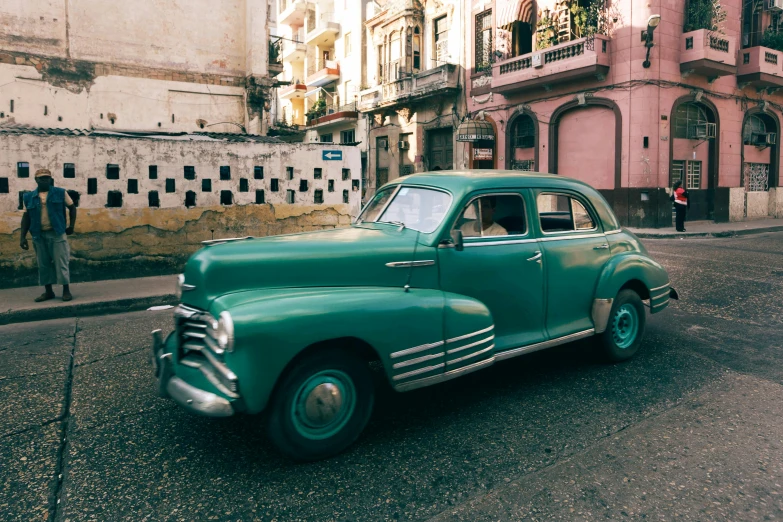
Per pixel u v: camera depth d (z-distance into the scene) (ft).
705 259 36.09
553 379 15.02
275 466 10.52
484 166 79.87
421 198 13.64
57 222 24.29
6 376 15.83
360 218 14.85
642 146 60.23
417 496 9.43
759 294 25.00
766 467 10.21
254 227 33.91
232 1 50.96
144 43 47.11
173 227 31.63
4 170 27.43
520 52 74.33
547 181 14.83
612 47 62.18
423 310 11.30
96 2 44.93
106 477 10.17
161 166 31.07
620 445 11.12
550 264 14.28
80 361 17.19
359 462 10.62
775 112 75.00
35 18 42.63
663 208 61.16
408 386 11.19
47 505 9.29
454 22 82.64
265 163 33.96
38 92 43.04
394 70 92.99
